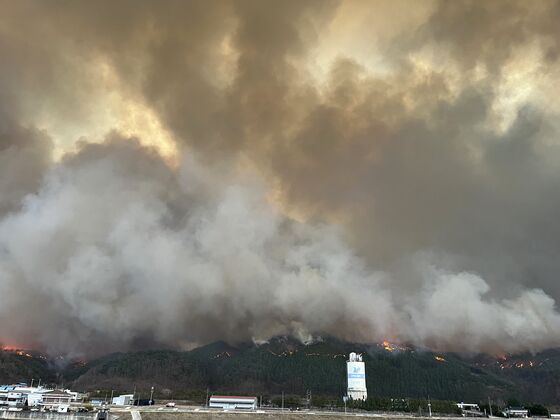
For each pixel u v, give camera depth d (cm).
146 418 16362
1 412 14225
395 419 19788
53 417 14175
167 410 18162
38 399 19800
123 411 16762
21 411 14338
